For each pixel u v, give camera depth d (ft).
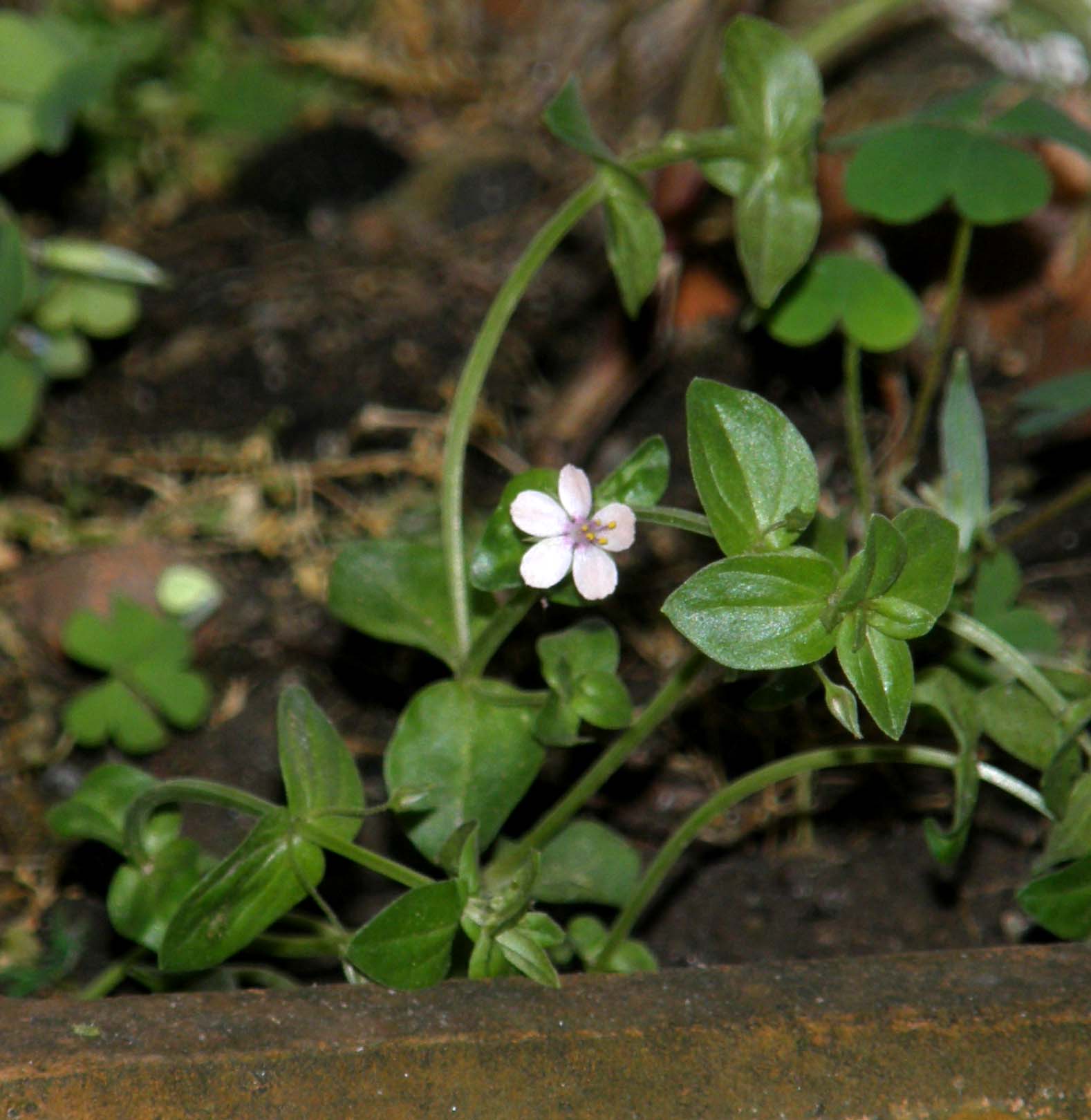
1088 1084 1.71
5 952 1.88
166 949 1.75
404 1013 1.72
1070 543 2.02
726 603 1.72
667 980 1.74
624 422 2.05
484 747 1.81
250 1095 1.70
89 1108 1.69
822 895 1.92
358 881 1.90
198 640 1.98
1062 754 1.76
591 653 1.80
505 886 1.77
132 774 1.81
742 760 1.96
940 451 2.04
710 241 2.05
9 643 1.98
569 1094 1.70
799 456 1.74
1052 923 1.77
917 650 1.87
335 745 1.77
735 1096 1.71
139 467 2.05
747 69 1.83
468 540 1.93
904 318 1.90
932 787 1.95
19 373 1.99
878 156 1.92
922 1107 1.71
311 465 2.05
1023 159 1.91
